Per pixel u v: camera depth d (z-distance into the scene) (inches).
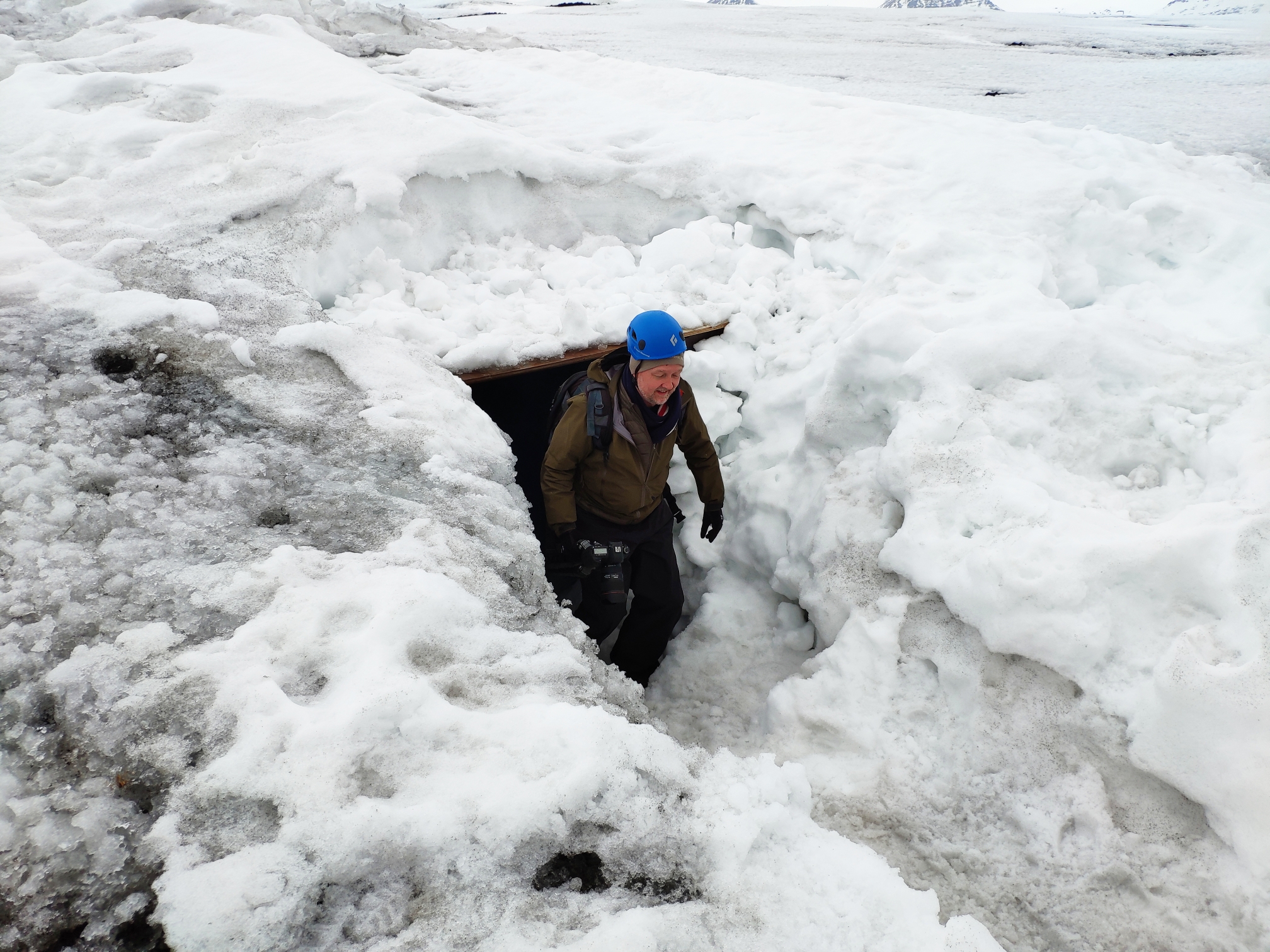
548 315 152.2
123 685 68.2
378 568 83.4
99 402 102.5
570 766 65.4
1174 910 80.9
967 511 103.9
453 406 116.3
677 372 110.3
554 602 96.7
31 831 58.4
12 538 81.6
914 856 93.3
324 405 111.0
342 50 287.0
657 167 194.2
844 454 131.8
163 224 145.4
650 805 66.3
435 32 324.8
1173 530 91.7
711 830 65.6
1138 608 89.9
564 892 60.4
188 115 188.2
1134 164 187.3
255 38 239.3
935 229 151.9
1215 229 151.6
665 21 866.8
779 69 492.1
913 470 110.3
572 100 239.9
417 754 65.6
